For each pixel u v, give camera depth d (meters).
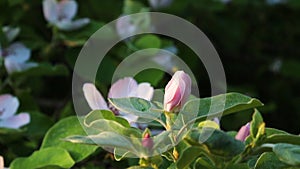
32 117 0.85
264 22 1.45
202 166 0.56
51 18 0.95
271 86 1.45
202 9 1.24
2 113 0.82
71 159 0.69
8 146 0.83
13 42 1.03
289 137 0.55
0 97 0.83
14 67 0.92
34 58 1.04
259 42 1.46
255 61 1.44
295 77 1.45
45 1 0.95
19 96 0.93
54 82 1.16
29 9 1.10
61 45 1.00
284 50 1.51
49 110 1.10
